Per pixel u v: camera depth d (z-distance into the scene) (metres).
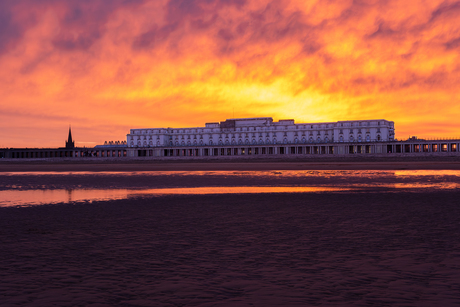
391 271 7.14
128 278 6.88
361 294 5.95
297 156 140.88
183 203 18.56
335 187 27.42
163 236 10.68
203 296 5.93
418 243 9.49
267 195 22.19
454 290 6.09
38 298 5.91
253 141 182.12
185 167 81.00
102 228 11.98
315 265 7.62
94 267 7.59
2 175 50.19
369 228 11.59
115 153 184.12
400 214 14.35
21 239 10.35
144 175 47.25
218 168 73.06
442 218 13.30
